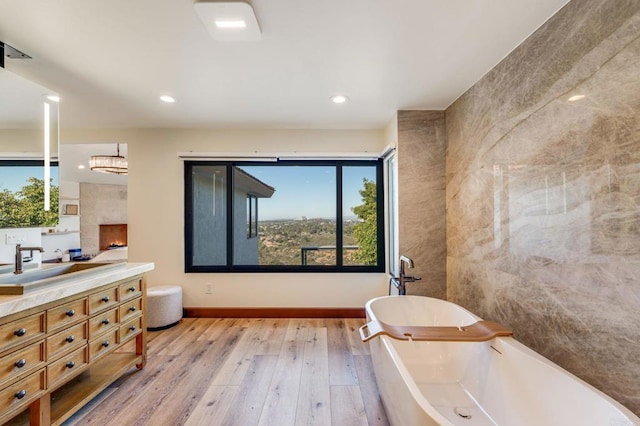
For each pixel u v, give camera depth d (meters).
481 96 2.24
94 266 2.20
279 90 2.46
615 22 1.22
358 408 1.89
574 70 1.42
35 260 2.26
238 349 2.71
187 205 3.55
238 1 1.40
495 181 2.07
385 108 2.88
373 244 3.63
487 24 1.61
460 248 2.61
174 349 2.71
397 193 2.96
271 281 3.55
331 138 3.55
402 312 2.51
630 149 1.17
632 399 1.18
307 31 1.65
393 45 1.80
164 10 1.47
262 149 3.54
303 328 3.21
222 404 1.92
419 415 1.13
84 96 2.55
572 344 1.45
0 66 1.86
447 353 2.14
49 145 2.37
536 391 1.39
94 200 7.28
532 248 1.72
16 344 1.38
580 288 1.40
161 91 2.46
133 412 1.84
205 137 3.53
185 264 3.53
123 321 2.11
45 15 1.49
